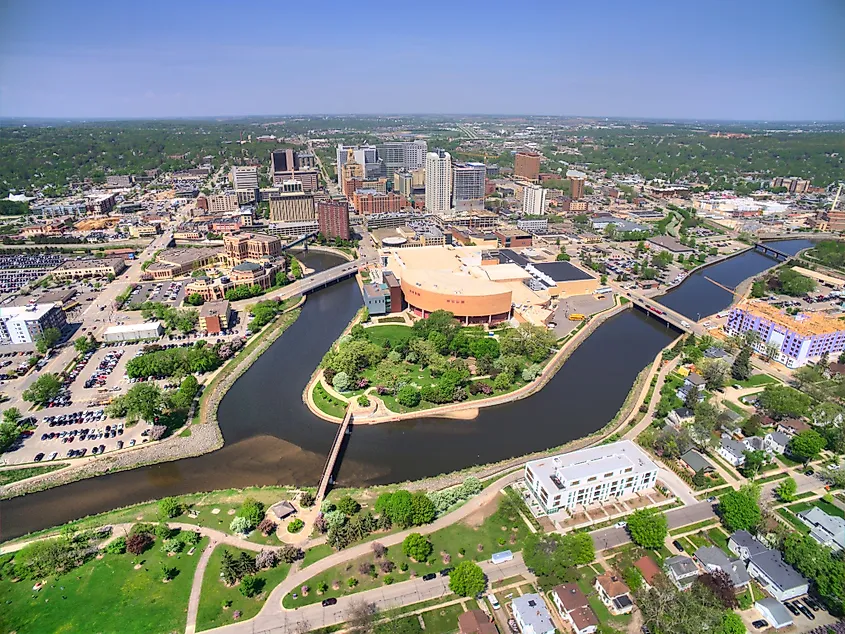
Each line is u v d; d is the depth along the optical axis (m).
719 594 174.50
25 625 171.38
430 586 187.12
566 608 172.12
